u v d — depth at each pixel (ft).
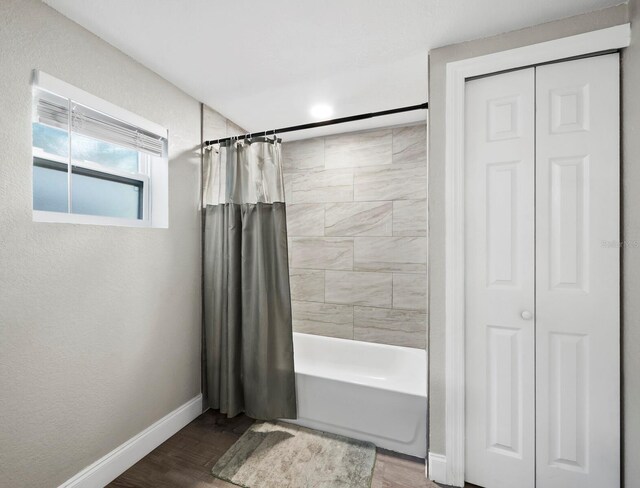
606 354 4.60
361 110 8.04
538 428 4.96
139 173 6.47
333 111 8.11
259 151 6.91
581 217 4.72
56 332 4.64
